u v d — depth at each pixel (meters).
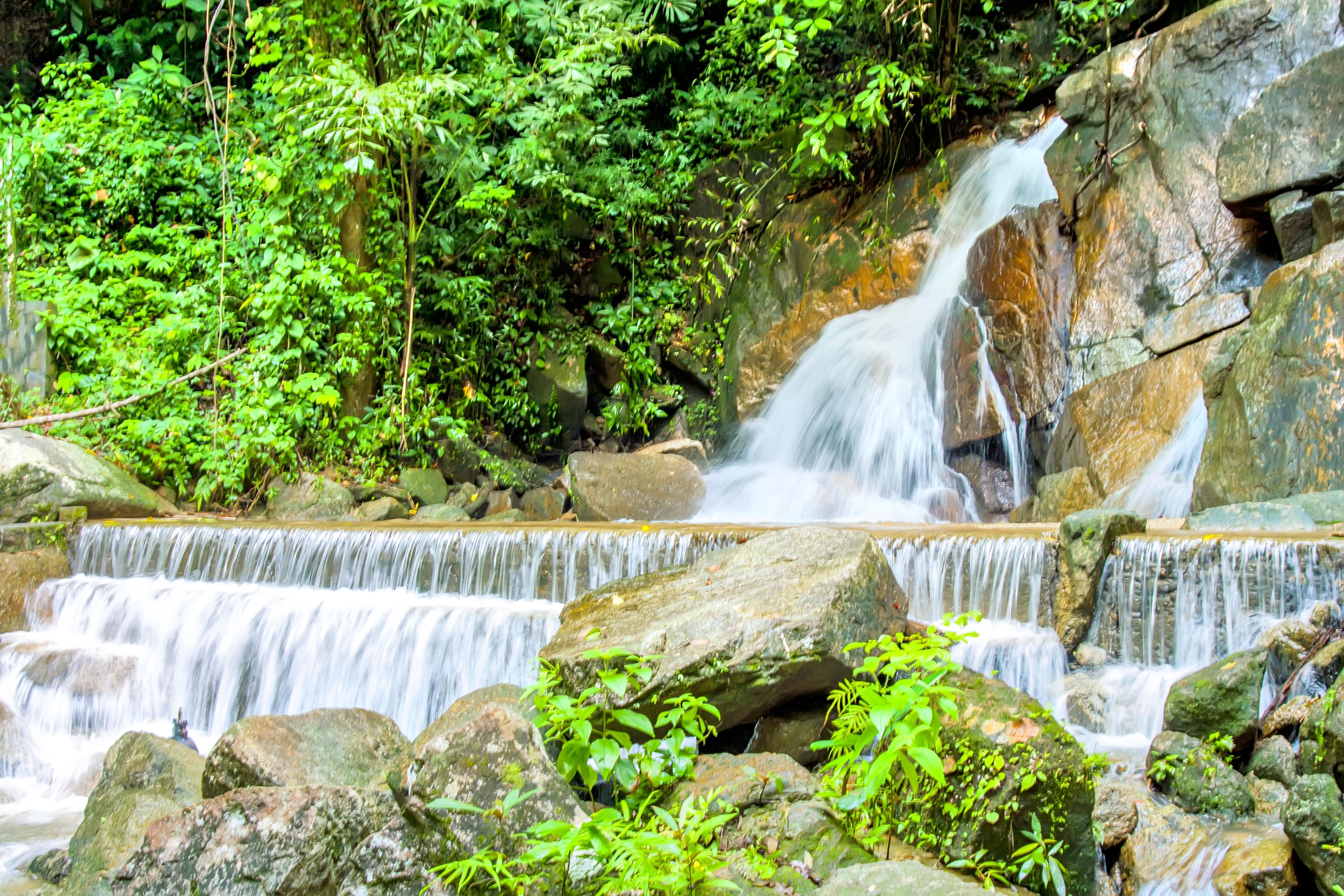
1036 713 3.98
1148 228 9.25
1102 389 8.80
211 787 4.39
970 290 10.30
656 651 4.71
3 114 12.75
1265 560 5.27
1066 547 5.80
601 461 9.95
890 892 3.13
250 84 14.45
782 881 3.54
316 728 4.60
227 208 11.71
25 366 10.87
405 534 7.54
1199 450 7.91
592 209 13.18
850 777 4.17
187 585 7.95
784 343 11.85
